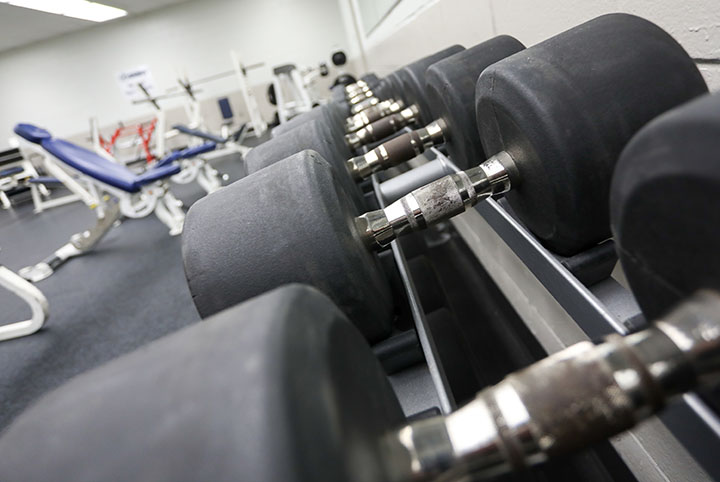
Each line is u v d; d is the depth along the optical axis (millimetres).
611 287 479
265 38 7605
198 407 178
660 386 210
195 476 162
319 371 192
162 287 2078
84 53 7402
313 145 743
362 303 447
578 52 434
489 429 215
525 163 487
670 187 216
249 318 207
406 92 1227
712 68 491
